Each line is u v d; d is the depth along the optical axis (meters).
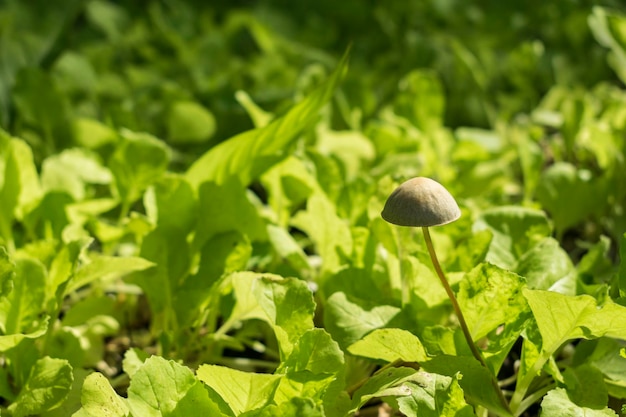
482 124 0.84
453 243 0.48
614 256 0.57
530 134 0.70
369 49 1.04
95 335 0.50
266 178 0.53
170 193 0.48
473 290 0.41
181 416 0.38
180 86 0.87
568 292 0.43
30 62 0.84
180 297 0.47
